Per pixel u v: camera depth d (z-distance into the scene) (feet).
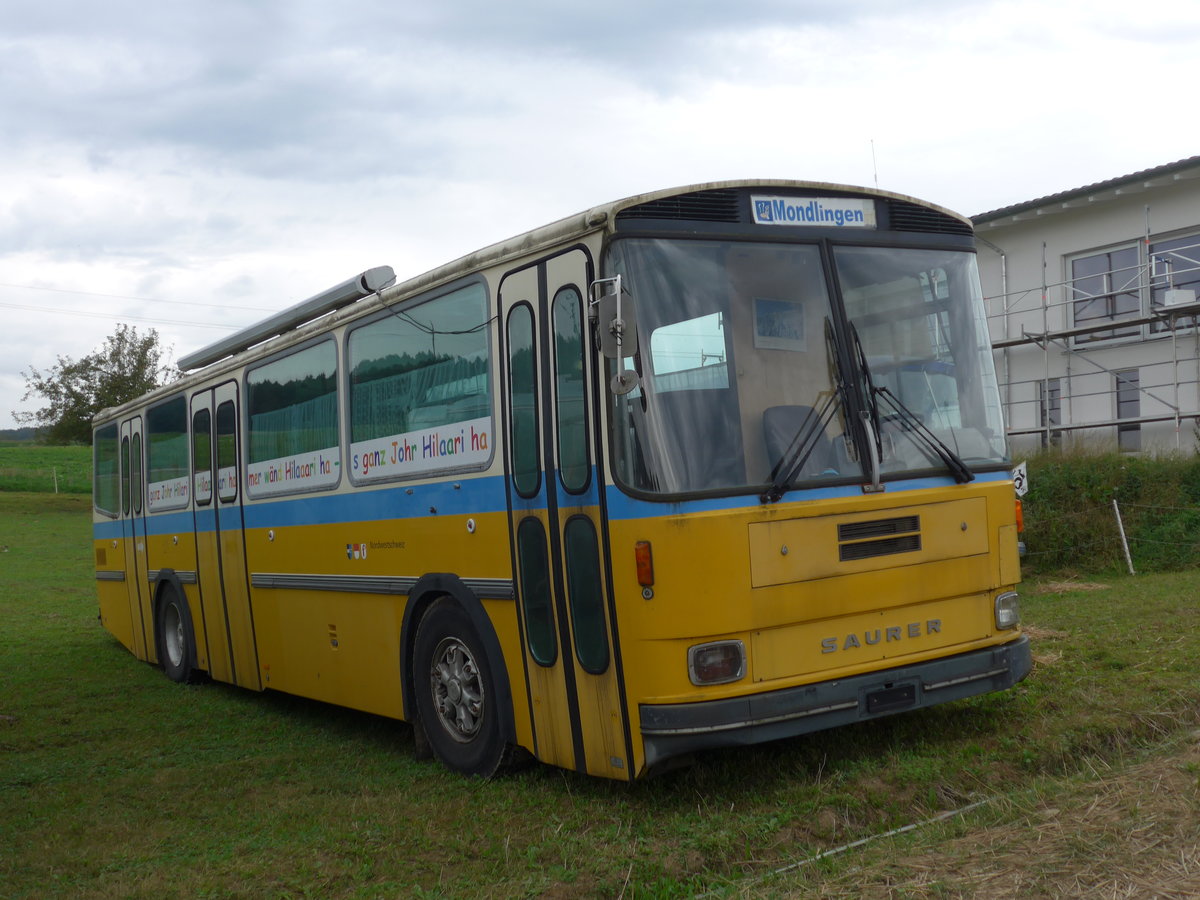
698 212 18.83
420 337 23.77
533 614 20.13
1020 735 20.99
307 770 24.47
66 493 167.73
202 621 35.83
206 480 35.12
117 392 142.00
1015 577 20.93
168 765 25.91
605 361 18.15
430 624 23.34
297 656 29.60
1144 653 27.76
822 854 15.43
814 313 19.38
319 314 28.60
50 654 46.83
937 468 19.97
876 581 18.80
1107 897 12.53
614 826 17.99
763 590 17.63
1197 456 57.82
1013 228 78.02
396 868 17.17
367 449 25.73
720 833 16.78
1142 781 16.48
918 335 20.54
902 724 22.27
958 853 14.37
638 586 17.57
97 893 16.90
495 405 21.11
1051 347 75.77
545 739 20.04
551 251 19.66
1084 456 58.03
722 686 17.40
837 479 18.66
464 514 22.03
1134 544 52.90
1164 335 69.26
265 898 16.35
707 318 18.45
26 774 25.29
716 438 17.94
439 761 23.59
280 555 30.12
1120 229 71.82
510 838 17.99
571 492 19.03
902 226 20.88
